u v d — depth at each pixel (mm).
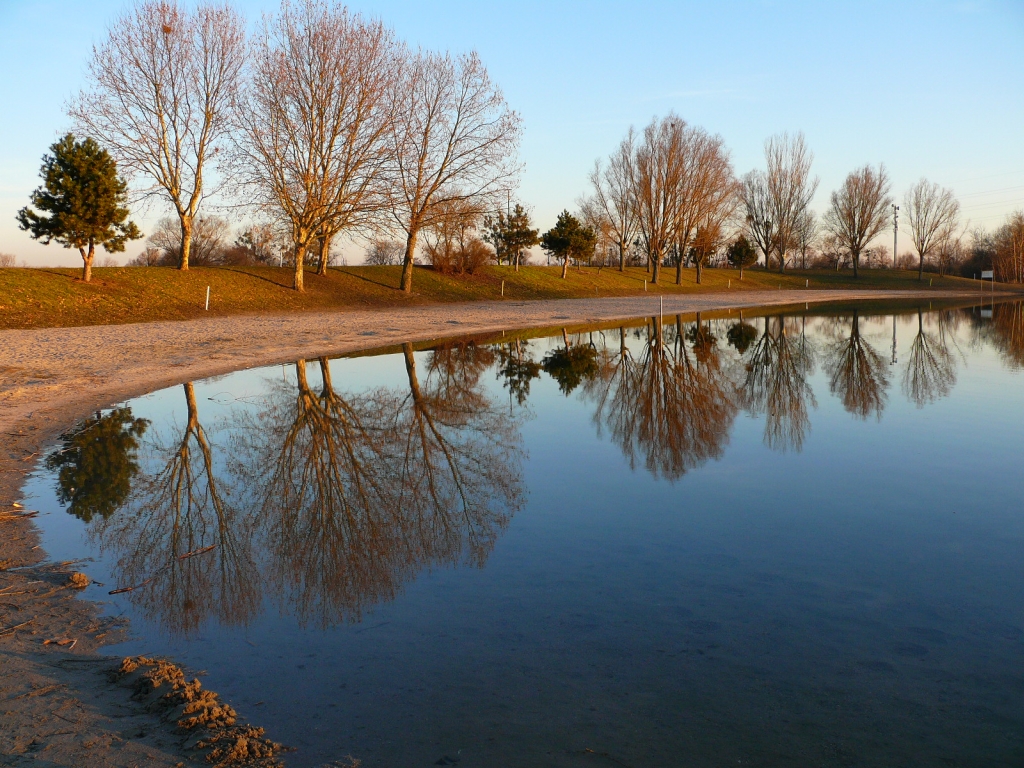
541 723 3656
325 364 17984
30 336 21609
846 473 8477
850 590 5262
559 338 25594
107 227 29453
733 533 6461
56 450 9344
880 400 13406
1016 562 5777
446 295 44312
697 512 7059
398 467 8734
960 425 11125
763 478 8281
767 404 13070
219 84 33969
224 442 9891
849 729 3617
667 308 41625
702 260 77062
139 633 4582
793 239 87188
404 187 36000
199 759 3270
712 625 4727
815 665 4234
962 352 21297
